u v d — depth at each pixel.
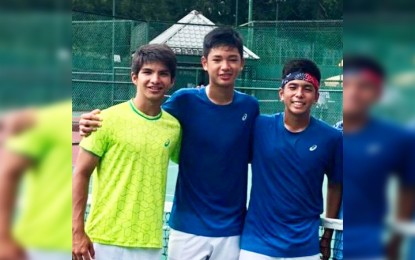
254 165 2.81
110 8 21.80
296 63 2.70
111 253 2.63
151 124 2.66
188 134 2.81
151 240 2.65
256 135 2.81
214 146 2.78
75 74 15.20
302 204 2.72
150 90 2.61
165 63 2.63
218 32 2.75
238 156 2.82
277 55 16.72
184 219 2.84
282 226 2.72
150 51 2.65
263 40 16.81
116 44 15.80
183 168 2.86
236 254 2.84
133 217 2.62
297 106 2.66
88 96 15.03
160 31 17.00
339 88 15.38
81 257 2.62
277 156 2.72
